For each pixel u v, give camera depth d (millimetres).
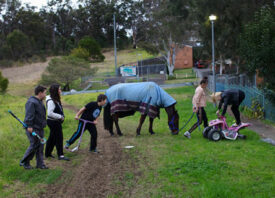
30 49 69312
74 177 5457
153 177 5359
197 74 38000
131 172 5648
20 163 5754
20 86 38438
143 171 5684
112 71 44438
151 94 8688
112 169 5859
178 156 6469
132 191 4844
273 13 12914
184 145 7543
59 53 72312
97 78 37625
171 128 8797
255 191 4645
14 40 66188
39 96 5738
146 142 8047
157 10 35500
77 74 32219
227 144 7500
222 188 4629
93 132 7016
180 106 15438
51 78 31938
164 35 37344
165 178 5285
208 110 13352
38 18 77188
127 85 8906
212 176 5246
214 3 16375
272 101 10906
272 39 10836
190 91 22641
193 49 51938
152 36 38531
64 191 4871
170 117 8750
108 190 4898
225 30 17125
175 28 30625
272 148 7109
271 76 11164
